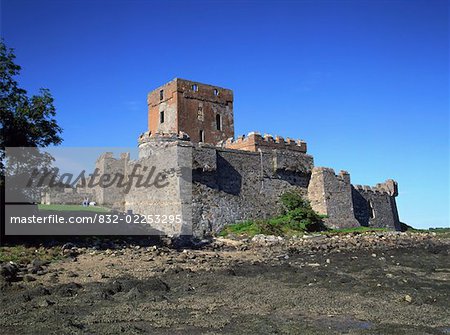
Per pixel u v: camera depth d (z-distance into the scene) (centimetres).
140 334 1302
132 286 1934
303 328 1357
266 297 1789
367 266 2658
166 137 4725
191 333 1312
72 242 3172
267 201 4756
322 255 3172
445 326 1379
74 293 1839
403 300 1714
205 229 4141
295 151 5375
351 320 1453
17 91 3222
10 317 1464
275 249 3391
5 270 2086
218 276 2258
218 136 6394
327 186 5091
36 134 3225
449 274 2423
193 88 6272
